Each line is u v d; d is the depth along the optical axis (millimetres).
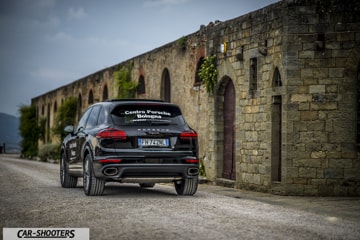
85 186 12172
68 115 37344
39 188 13922
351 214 10148
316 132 13711
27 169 23469
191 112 19625
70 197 11664
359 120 13789
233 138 16828
